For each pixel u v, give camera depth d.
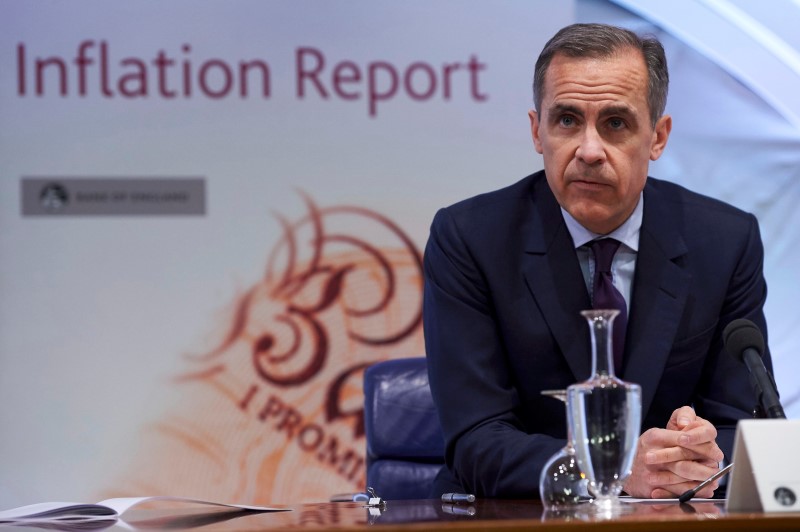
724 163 14.52
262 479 14.04
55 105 13.98
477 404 7.42
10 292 13.83
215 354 14.04
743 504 4.69
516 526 4.03
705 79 14.52
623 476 4.99
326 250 14.27
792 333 14.48
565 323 7.68
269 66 14.26
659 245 7.91
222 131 14.17
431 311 7.98
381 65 14.41
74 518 5.74
